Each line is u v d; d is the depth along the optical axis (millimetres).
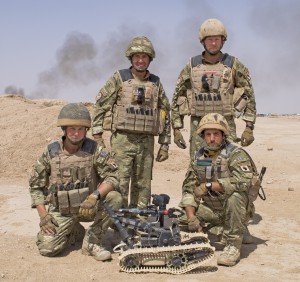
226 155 5531
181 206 5766
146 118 6410
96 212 5703
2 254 5727
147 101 6395
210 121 5453
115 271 5281
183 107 7016
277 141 15922
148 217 5773
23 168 11430
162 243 5219
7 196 9016
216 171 5547
